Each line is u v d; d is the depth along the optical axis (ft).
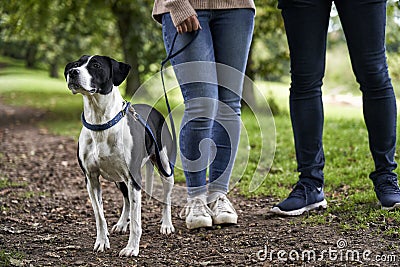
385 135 14.70
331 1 14.56
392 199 14.46
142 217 17.01
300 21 14.46
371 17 13.98
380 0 13.98
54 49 103.81
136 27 57.67
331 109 49.83
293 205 15.24
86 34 68.64
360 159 23.66
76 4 58.44
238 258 12.51
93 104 12.71
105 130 12.77
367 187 18.30
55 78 126.62
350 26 14.23
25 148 35.70
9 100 72.28
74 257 13.24
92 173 13.33
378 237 12.85
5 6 51.80
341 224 13.91
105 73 12.66
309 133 15.23
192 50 13.93
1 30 59.41
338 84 51.13
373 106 14.60
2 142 38.68
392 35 31.12
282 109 52.47
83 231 15.76
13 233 15.53
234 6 14.21
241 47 14.42
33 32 57.93
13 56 162.20
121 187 15.31
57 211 18.58
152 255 13.17
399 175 18.19
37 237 15.10
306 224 14.33
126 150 12.92
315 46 14.64
